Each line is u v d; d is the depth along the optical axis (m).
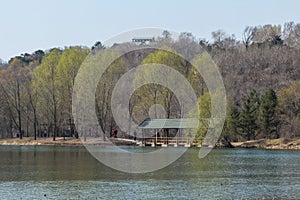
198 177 71.88
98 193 58.47
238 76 164.50
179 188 62.09
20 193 58.41
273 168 84.00
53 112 146.88
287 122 137.38
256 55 179.50
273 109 135.50
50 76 145.00
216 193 59.22
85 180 68.06
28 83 149.62
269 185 65.25
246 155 108.69
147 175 73.75
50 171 77.44
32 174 74.00
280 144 132.00
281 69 174.62
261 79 167.00
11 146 138.38
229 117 129.38
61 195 57.19
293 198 56.78
